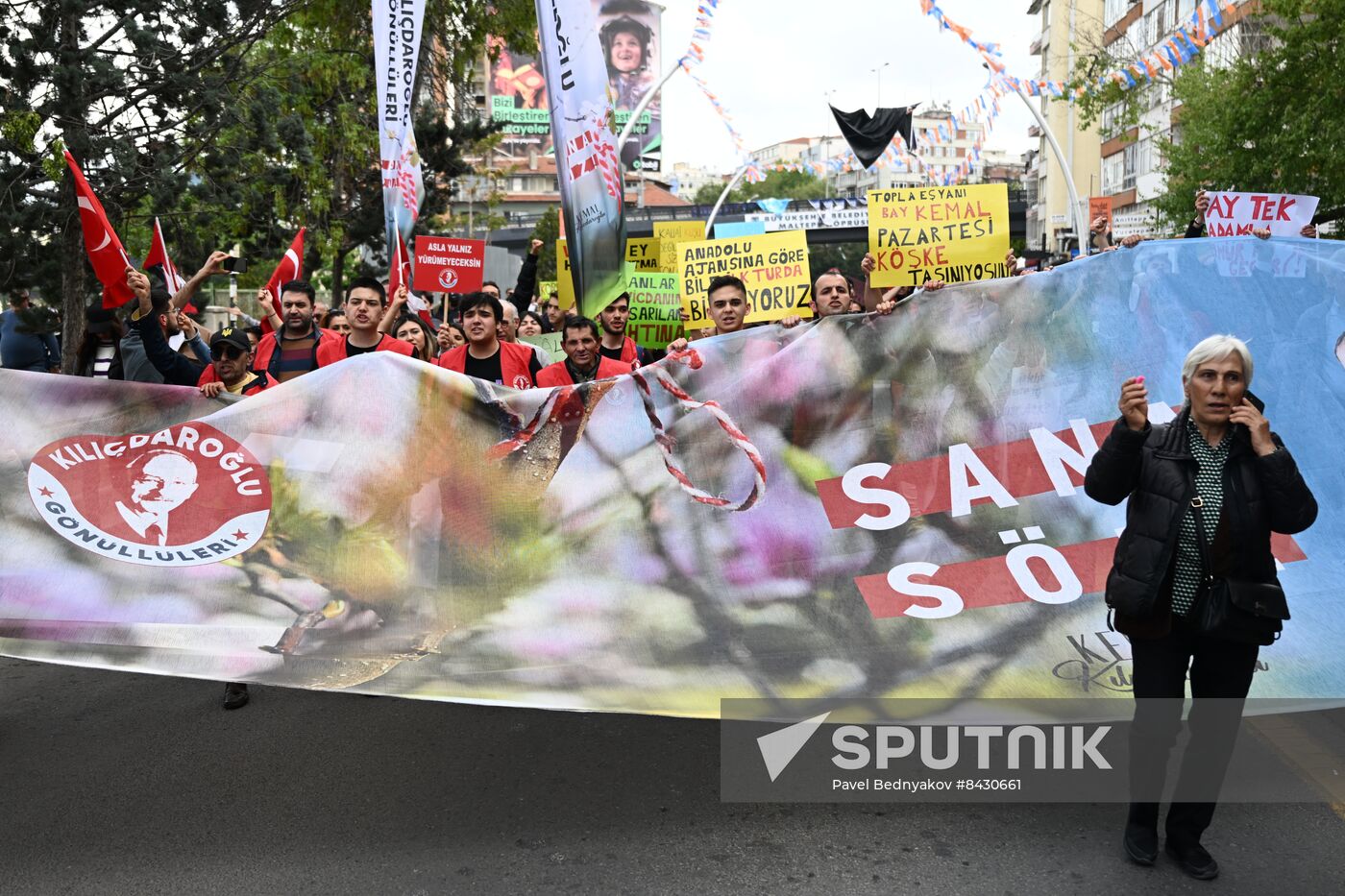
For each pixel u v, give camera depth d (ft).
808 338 16.46
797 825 13.61
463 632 15.30
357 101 80.28
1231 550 11.83
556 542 15.71
